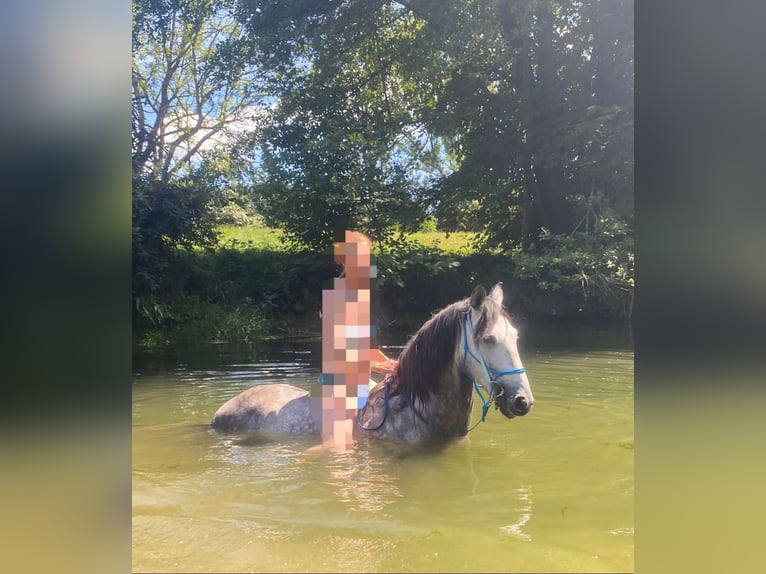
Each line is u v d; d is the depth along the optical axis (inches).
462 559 85.0
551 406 176.9
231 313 434.6
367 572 82.1
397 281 445.4
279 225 498.0
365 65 528.1
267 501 107.3
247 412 158.6
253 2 510.9
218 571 83.3
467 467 124.5
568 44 474.9
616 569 81.9
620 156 439.5
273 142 505.7
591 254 425.7
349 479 118.2
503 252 495.5
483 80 495.8
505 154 499.5
